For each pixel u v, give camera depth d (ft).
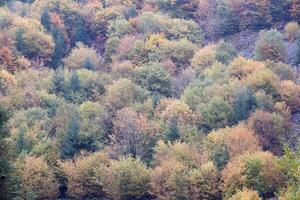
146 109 189.88
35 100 203.62
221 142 152.66
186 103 188.24
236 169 136.26
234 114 172.96
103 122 184.75
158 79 219.61
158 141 162.09
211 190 141.28
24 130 173.17
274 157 140.67
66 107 193.06
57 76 224.53
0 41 246.27
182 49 249.75
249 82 187.11
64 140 173.37
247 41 250.57
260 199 121.70
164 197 143.54
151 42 254.88
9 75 215.92
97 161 160.97
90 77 226.79
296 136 164.14
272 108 172.86
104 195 164.14
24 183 152.05
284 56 214.48
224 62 226.38
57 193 159.33
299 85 189.06
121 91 202.80
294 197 88.38
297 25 236.43
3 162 85.46
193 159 150.61
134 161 156.04
